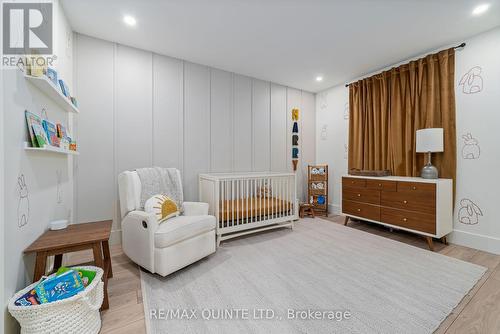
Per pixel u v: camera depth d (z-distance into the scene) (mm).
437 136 2523
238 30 2373
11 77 1104
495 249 2350
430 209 2449
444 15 2117
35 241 1331
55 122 1749
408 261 2172
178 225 1954
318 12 2072
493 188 2381
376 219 3004
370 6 1987
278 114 4016
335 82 3941
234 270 2002
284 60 3084
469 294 1645
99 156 2539
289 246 2566
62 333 1068
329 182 4266
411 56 2961
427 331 1284
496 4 1956
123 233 2184
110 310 1467
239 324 1345
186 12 2072
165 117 2938
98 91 2527
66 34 2129
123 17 2150
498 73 2334
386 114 3285
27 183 1264
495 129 2361
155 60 2861
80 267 1374
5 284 1022
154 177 2420
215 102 3336
